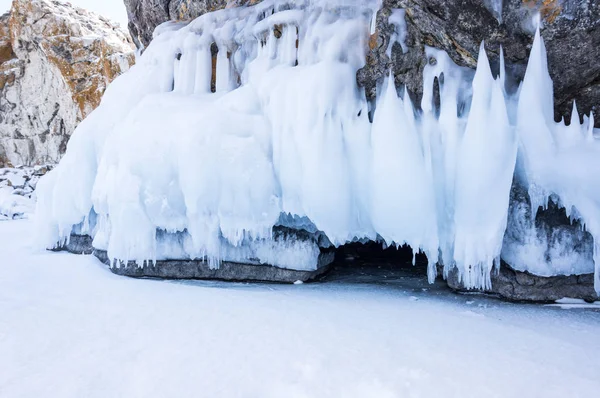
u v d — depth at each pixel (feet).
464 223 12.51
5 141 62.59
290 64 15.96
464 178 12.49
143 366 8.07
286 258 16.07
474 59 12.94
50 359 8.36
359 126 14.08
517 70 12.60
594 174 11.59
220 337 9.54
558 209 12.67
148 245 15.90
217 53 18.89
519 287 12.82
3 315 10.74
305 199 14.01
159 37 20.67
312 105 13.98
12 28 56.08
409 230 13.05
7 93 60.18
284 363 8.18
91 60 54.24
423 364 8.09
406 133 13.12
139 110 17.35
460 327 10.28
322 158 13.73
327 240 17.03
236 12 18.29
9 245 22.93
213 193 15.02
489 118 12.20
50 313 11.13
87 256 19.02
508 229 12.96
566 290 12.61
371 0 14.47
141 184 15.69
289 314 11.31
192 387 7.32
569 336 9.64
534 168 12.02
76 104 55.36
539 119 11.83
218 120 15.30
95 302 12.32
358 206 14.05
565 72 11.93
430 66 13.51
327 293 13.96
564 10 10.75
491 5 11.41
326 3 15.12
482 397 6.91
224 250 16.06
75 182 19.83
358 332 9.89
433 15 12.53
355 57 14.47
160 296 13.12
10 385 7.32
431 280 13.75
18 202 44.73
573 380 7.46
